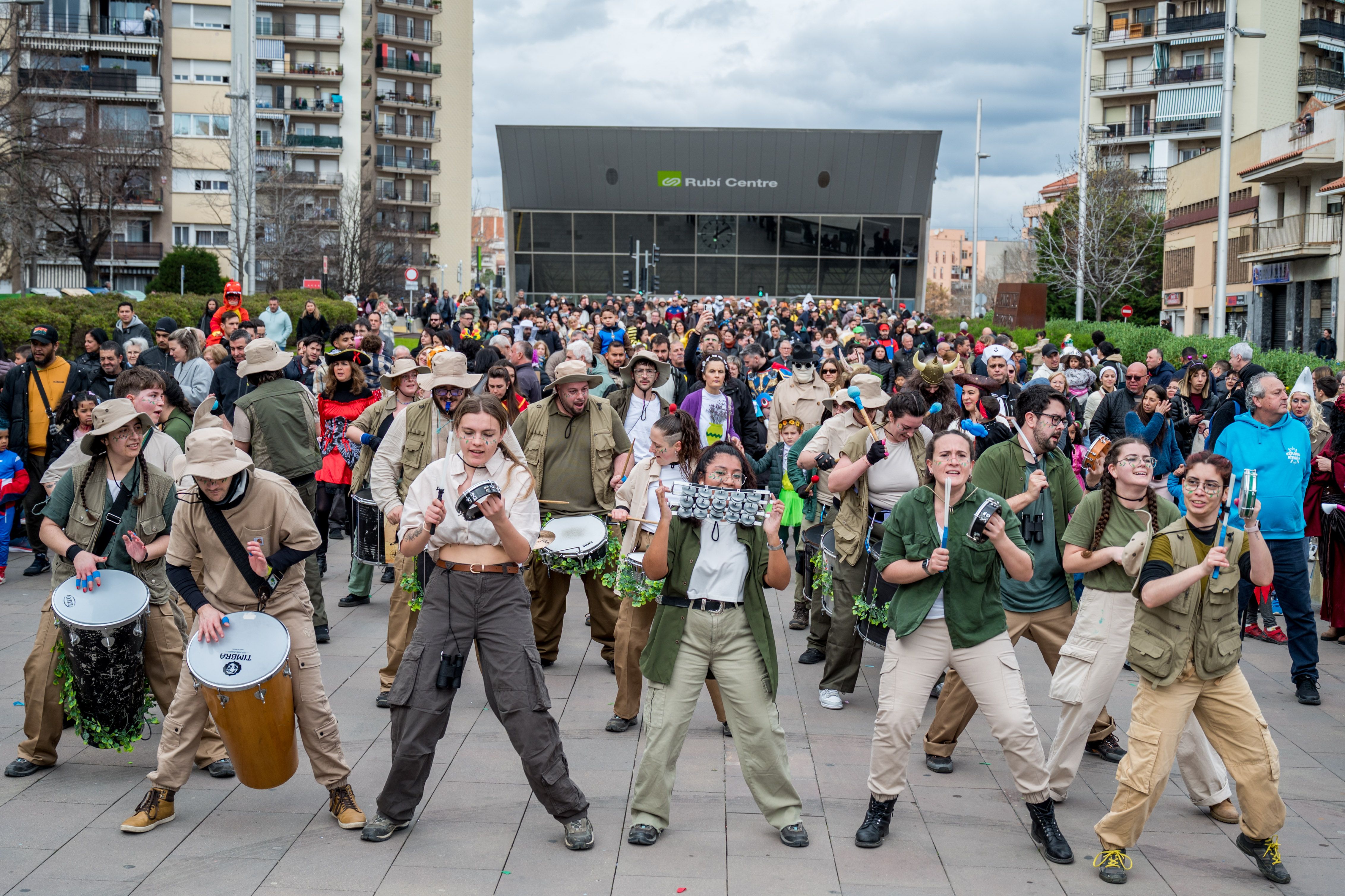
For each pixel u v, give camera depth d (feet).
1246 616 29.66
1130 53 223.30
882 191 205.87
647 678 17.34
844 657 23.50
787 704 23.99
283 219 203.62
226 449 17.07
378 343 40.45
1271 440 25.38
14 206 130.41
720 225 208.95
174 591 19.93
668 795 17.29
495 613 17.06
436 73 295.48
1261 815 16.58
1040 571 21.21
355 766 19.97
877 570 21.24
